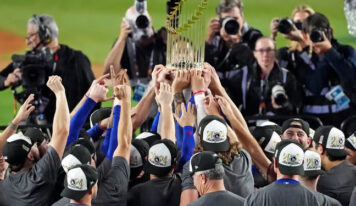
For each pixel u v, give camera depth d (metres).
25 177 22.06
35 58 42.41
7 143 22.47
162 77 25.11
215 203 19.47
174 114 24.94
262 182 25.22
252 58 43.12
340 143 23.84
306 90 43.53
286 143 20.12
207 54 43.22
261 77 43.19
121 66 43.97
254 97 43.12
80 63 43.62
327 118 43.56
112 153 22.75
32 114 41.38
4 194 22.28
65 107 22.64
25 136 22.75
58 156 21.95
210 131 21.36
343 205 23.30
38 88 41.19
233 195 19.75
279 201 19.58
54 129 22.34
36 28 42.84
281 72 43.25
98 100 24.45
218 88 25.12
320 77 43.28
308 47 43.22
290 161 19.86
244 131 23.36
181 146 25.00
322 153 24.08
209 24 43.44
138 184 22.39
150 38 43.72
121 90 22.53
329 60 43.22
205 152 19.98
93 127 26.67
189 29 25.59
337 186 23.42
